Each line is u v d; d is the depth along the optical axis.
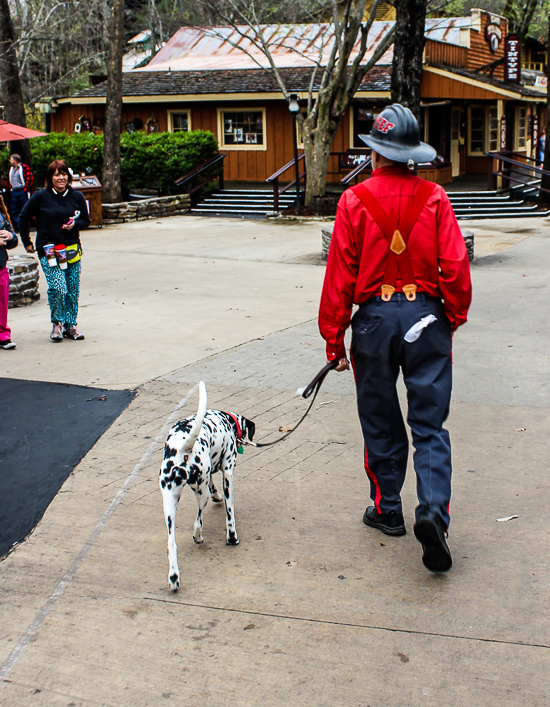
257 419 5.62
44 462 4.96
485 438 5.16
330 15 29.50
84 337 8.16
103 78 29.52
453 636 3.06
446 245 3.42
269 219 20.97
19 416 5.78
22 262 10.41
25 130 14.87
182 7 39.38
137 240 17.06
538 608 3.23
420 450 3.50
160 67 29.58
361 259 3.50
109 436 5.37
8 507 4.38
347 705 2.70
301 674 2.87
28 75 31.91
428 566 3.30
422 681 2.80
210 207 23.03
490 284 11.16
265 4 29.47
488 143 28.11
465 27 26.44
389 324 3.49
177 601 3.39
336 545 3.83
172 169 22.39
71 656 3.03
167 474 3.41
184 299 10.30
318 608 3.29
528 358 7.10
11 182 17.42
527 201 22.28
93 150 21.98
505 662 2.89
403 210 3.42
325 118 20.73
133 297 10.49
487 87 22.86
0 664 2.99
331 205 21.14
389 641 3.04
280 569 3.62
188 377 6.68
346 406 5.91
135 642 3.10
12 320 9.25
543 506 4.16
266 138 26.73
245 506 4.29
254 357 7.30
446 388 3.54
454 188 23.05
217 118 27.20
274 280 11.72
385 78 24.09
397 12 17.22
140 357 7.36
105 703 2.75
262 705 2.71
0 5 19.48
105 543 3.95
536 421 5.45
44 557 3.83
